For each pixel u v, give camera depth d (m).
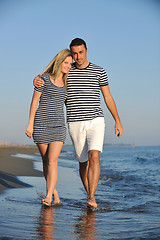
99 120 3.98
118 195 4.48
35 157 14.57
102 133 3.93
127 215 3.13
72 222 2.72
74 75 4.00
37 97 3.84
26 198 3.94
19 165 8.50
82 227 2.54
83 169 4.19
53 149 3.81
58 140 3.83
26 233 2.21
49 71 3.97
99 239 2.17
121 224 2.69
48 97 3.83
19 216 2.82
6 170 7.02
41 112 3.84
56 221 2.72
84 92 3.98
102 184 5.71
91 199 3.56
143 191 4.85
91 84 4.00
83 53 3.91
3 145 23.20
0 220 2.58
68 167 9.80
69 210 3.37
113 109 4.17
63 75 4.00
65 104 4.14
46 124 3.83
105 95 4.16
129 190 4.96
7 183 5.09
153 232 2.38
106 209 3.47
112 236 2.26
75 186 5.37
